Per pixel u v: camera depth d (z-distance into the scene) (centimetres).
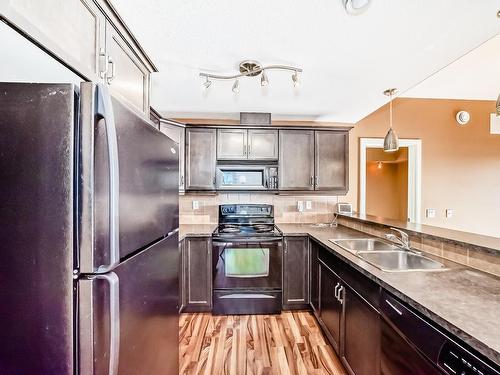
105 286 68
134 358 87
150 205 102
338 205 329
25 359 66
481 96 342
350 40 163
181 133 295
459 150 352
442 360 90
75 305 66
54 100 65
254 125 302
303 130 308
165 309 121
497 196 355
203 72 209
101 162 68
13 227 65
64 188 65
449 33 155
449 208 350
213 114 325
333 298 201
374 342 138
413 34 156
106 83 118
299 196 337
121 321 79
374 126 349
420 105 349
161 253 116
